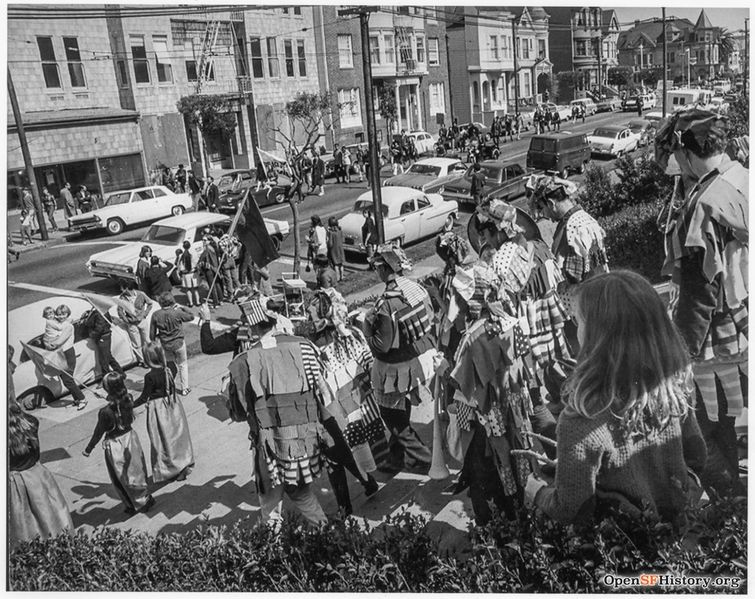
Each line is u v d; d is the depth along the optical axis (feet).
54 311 28.68
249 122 101.14
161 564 12.55
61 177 78.74
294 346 14.10
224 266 43.55
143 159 86.22
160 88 89.10
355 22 110.83
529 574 9.47
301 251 58.75
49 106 80.38
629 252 28.50
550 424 14.49
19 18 75.41
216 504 18.33
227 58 97.09
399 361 16.01
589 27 94.73
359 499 16.16
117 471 18.20
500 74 116.47
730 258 10.78
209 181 75.82
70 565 13.16
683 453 8.34
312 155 90.27
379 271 16.12
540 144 71.15
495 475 12.82
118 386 18.11
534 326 14.42
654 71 86.28
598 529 8.30
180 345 26.89
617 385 7.27
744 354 10.82
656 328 7.27
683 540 8.50
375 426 16.34
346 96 112.98
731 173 10.88
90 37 82.69
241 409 14.38
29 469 16.15
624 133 77.46
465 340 12.62
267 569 12.01
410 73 118.83
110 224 71.05
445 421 14.67
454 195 67.21
